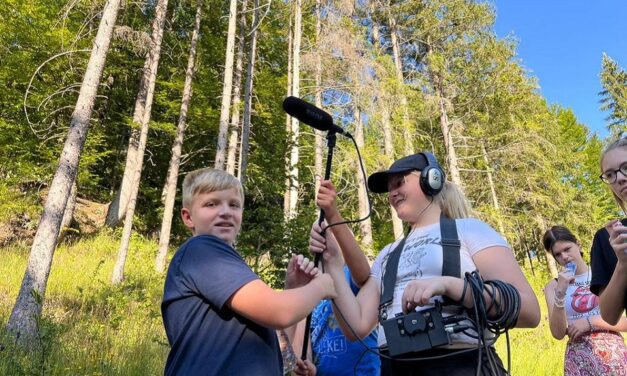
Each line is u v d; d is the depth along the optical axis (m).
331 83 13.02
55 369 4.25
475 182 17.02
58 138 12.66
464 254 1.75
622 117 26.12
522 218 16.84
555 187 16.52
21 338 5.25
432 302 1.67
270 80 15.89
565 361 3.38
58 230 6.32
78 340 5.25
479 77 15.14
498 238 1.77
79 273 9.43
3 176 12.47
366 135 14.45
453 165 14.98
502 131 16.27
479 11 14.88
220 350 1.48
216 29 16.70
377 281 2.07
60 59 12.27
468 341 1.59
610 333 3.19
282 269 6.96
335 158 12.73
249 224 7.28
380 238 16.33
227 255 1.59
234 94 13.55
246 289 1.48
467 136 15.91
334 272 2.02
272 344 1.61
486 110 16.02
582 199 19.06
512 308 1.51
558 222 17.25
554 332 3.40
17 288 8.23
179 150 12.22
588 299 3.28
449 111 15.33
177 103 14.78
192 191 1.84
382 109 12.73
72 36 12.12
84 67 12.28
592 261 2.37
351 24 13.55
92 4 9.05
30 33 12.00
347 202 13.93
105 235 13.32
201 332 1.50
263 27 15.79
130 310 7.22
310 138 15.20
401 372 1.69
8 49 12.20
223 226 1.79
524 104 15.95
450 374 1.56
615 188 2.13
